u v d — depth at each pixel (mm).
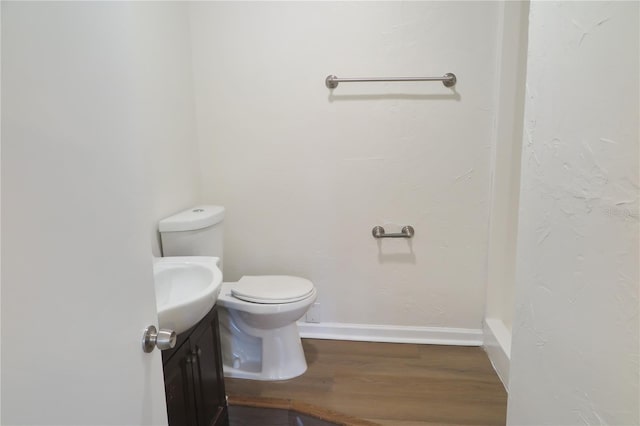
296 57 2033
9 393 438
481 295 2158
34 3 480
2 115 431
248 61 2068
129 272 708
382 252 2176
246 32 2041
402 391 1783
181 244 1722
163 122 1786
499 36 1887
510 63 1877
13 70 446
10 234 442
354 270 2213
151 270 799
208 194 2225
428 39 1937
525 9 1821
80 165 568
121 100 692
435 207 2098
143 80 1607
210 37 2064
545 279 932
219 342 1598
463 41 1922
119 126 682
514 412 1125
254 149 2150
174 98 1896
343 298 2250
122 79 698
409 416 1615
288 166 2148
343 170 2115
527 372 1036
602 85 709
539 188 958
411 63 1967
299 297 1814
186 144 2033
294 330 1936
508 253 2055
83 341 571
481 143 2008
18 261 452
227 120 2137
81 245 568
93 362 595
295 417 1672
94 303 599
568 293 831
